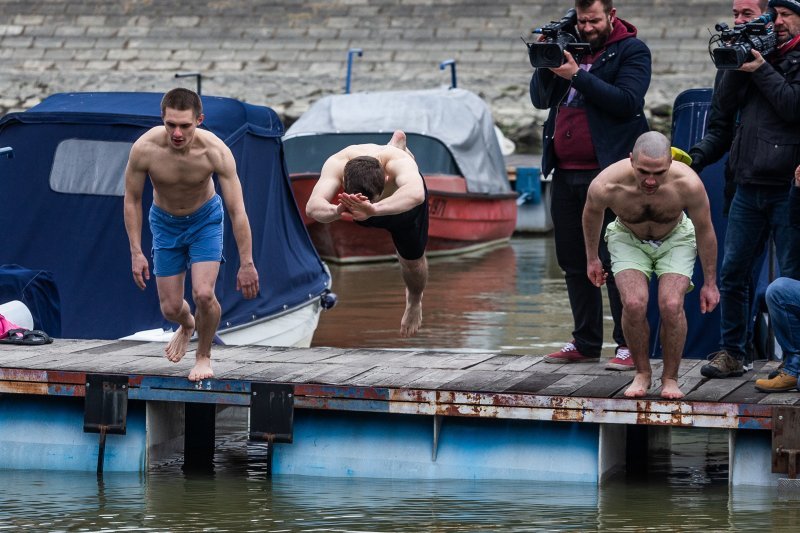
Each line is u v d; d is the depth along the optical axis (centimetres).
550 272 3850
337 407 1681
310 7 7244
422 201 1470
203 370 1720
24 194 2289
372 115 4169
